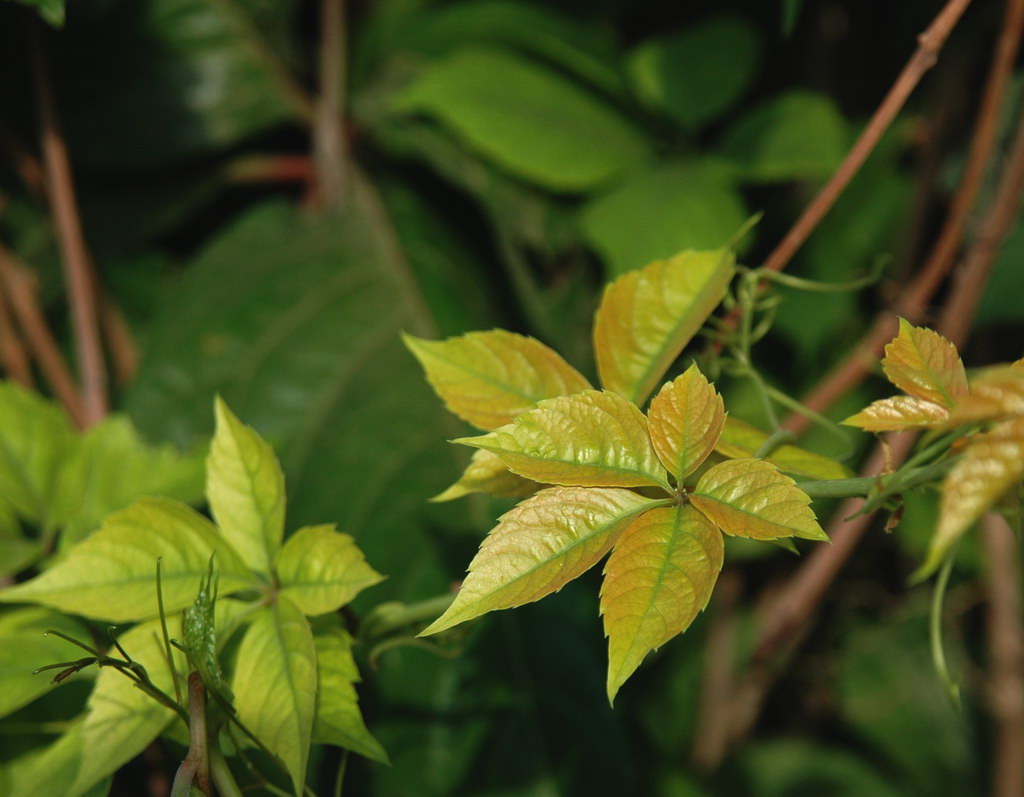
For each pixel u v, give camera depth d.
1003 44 0.92
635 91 1.18
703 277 0.80
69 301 1.19
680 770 1.40
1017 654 1.29
